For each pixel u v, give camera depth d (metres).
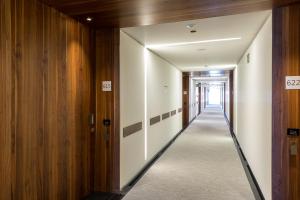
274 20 2.35
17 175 1.92
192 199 3.03
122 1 2.15
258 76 3.35
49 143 2.30
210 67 7.55
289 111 2.33
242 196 3.12
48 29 2.28
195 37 3.60
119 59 3.13
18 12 1.93
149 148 4.66
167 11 2.43
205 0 2.12
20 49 1.95
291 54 2.31
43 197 2.22
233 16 2.65
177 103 7.91
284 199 2.37
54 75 2.37
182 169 4.26
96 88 3.16
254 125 3.73
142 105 4.22
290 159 2.34
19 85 1.94
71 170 2.65
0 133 1.77
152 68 4.82
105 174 3.17
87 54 2.98
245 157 4.86
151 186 3.46
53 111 2.35
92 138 3.11
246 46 4.27
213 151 5.62
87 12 2.47
